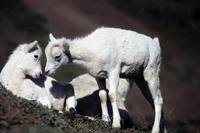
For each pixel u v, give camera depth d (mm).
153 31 91125
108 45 23109
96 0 86625
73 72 53969
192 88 76875
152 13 96625
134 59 23500
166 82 75438
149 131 24250
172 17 98688
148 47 23984
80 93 25000
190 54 89125
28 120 19359
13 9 74000
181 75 79125
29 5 76375
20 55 23281
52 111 21391
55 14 76000
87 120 22906
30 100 21391
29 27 70125
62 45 23062
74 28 74375
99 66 23062
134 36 23766
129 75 23938
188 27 98438
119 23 84750
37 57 23297
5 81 23016
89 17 80875
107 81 24781
